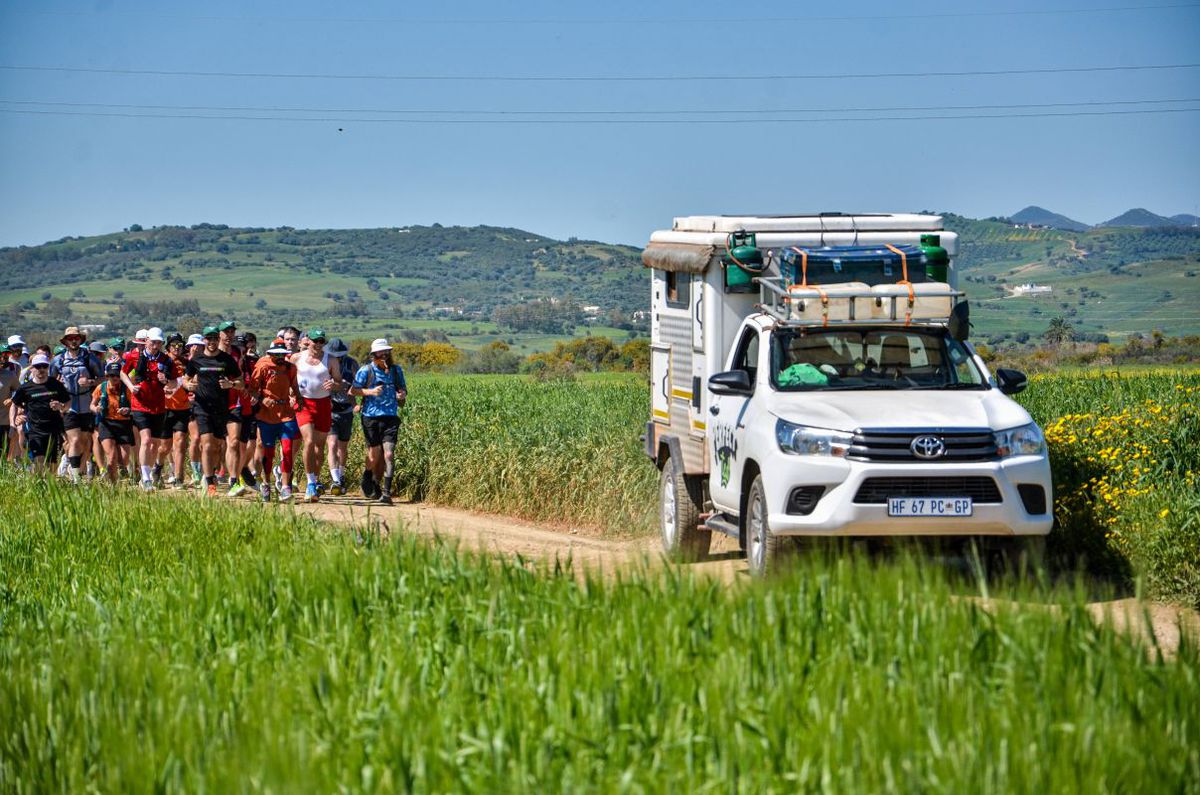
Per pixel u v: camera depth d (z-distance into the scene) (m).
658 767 9.41
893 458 18.55
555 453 33.56
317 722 10.64
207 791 9.43
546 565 15.34
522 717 10.28
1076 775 8.77
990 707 9.91
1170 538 19.39
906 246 22.52
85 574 20.34
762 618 12.02
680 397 25.11
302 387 34.28
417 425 40.59
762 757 9.34
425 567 15.50
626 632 11.89
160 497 27.39
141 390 35.69
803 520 18.78
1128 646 11.19
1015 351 140.12
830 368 21.12
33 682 12.56
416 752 9.69
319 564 16.33
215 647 13.68
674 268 24.41
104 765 10.45
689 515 24.31
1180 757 9.28
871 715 9.67
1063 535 21.67
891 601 12.31
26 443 38.47
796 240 22.58
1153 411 28.59
